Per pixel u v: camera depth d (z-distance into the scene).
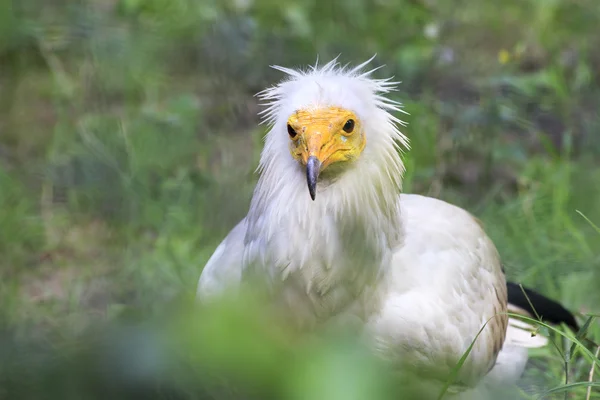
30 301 9.61
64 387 2.72
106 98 14.65
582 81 14.97
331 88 6.46
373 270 6.61
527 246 10.59
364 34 16.25
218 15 16.19
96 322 3.10
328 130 6.22
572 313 9.20
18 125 13.99
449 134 13.25
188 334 2.65
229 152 12.89
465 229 7.88
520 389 8.23
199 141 13.31
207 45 15.28
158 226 11.15
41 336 3.85
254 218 6.72
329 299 6.56
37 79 15.27
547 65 15.96
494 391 8.12
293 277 6.48
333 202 6.41
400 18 16.84
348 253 6.45
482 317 7.48
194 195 11.55
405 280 6.92
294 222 6.42
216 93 14.73
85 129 13.09
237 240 7.36
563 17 17.78
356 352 3.09
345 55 15.28
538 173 12.53
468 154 12.93
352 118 6.35
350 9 16.80
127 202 11.36
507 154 12.89
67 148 12.88
